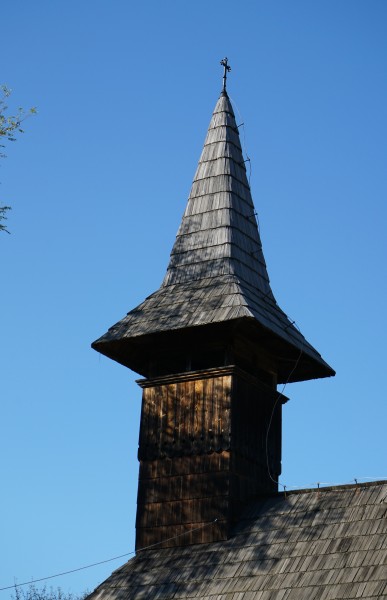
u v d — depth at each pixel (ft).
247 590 123.44
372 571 118.83
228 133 158.40
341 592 117.60
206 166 156.76
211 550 132.77
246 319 139.13
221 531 134.00
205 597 125.39
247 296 143.64
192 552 134.10
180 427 141.49
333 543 125.18
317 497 134.00
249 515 135.85
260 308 144.56
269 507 135.85
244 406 141.69
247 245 151.84
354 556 122.01
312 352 148.87
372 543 122.93
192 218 153.89
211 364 150.92
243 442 139.95
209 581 127.65
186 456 139.85
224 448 137.69
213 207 153.07
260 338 144.97
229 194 153.28
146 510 139.85
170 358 149.18
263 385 145.18
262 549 129.08
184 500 138.00
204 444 139.23
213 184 154.92
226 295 143.23
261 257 152.97
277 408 147.54
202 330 142.31
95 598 132.67
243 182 156.87
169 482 139.74
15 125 128.88
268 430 144.56
